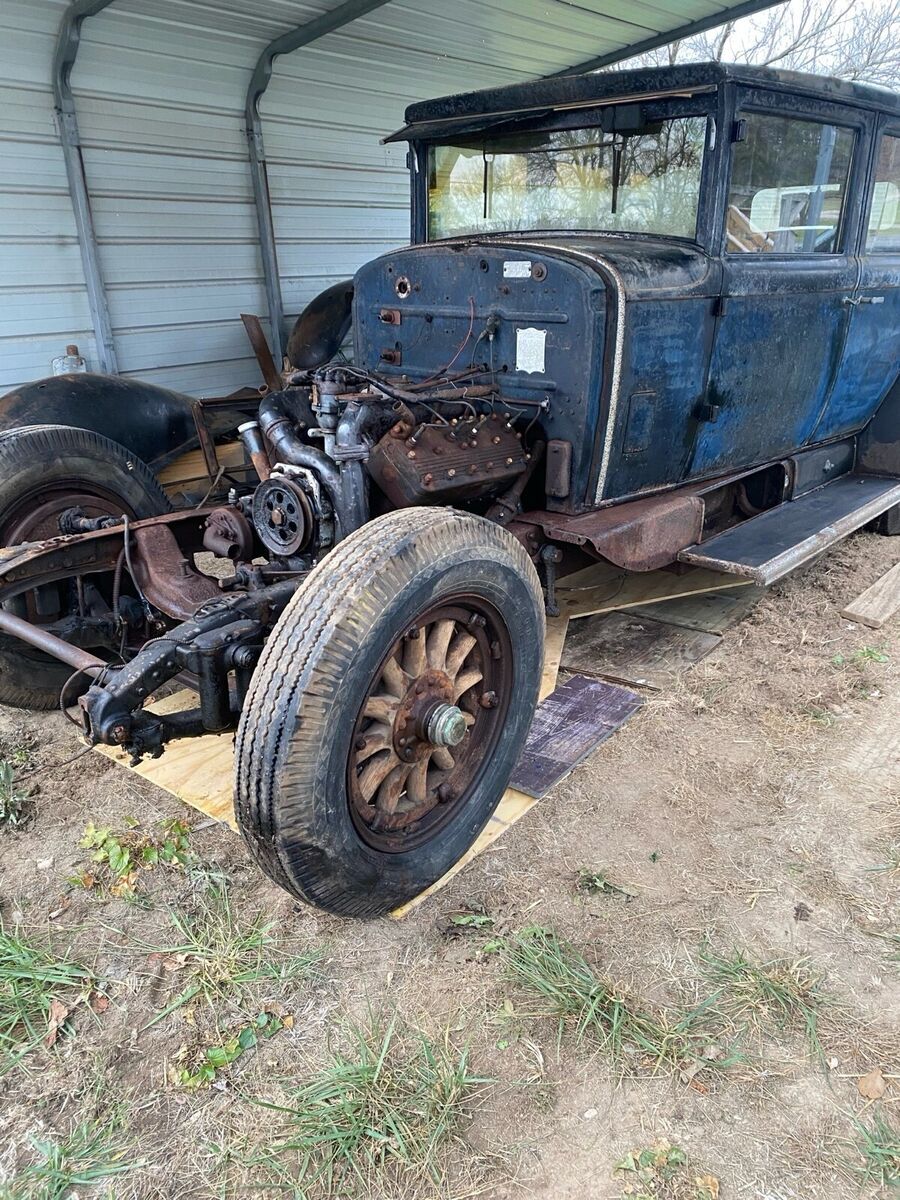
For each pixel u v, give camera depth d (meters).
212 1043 1.95
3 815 2.67
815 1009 2.01
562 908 2.33
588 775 2.87
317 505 2.59
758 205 3.35
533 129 3.46
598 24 6.48
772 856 2.51
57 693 3.19
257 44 5.36
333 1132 1.73
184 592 2.68
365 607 1.91
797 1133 1.74
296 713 1.84
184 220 5.51
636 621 3.99
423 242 3.99
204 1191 1.65
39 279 4.92
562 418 2.96
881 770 2.89
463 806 2.40
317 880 1.98
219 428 4.95
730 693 3.35
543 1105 1.80
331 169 6.32
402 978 2.12
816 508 4.02
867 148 3.76
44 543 2.72
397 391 2.75
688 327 3.13
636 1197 1.62
